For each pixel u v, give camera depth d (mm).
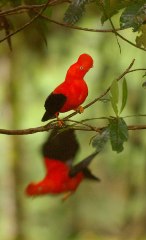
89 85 12172
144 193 12891
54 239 15250
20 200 14930
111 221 15188
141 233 12883
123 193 14906
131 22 4176
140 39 4379
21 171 14875
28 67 13406
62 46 12422
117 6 4367
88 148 12469
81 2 4344
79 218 15570
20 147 14891
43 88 13906
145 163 12430
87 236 15172
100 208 15555
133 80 12102
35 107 14609
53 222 15531
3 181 15125
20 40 12055
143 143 12156
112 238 14875
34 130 4340
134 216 13000
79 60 4309
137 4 4203
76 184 5711
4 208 14984
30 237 15055
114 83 4031
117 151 3963
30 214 15406
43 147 5695
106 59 11891
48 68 13328
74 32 12242
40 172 15625
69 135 5629
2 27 5379
